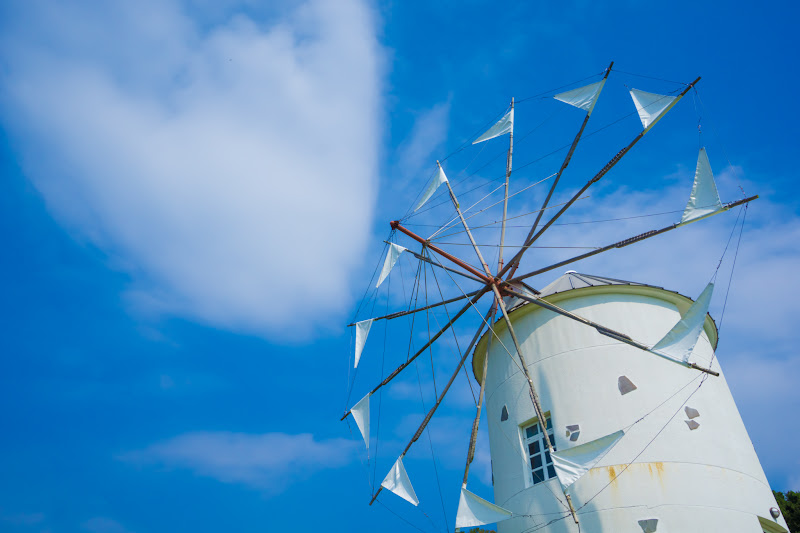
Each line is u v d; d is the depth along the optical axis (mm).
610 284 20062
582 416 18203
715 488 16516
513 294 20781
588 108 19000
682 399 17984
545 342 20172
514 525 18297
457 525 16719
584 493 17031
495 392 21219
